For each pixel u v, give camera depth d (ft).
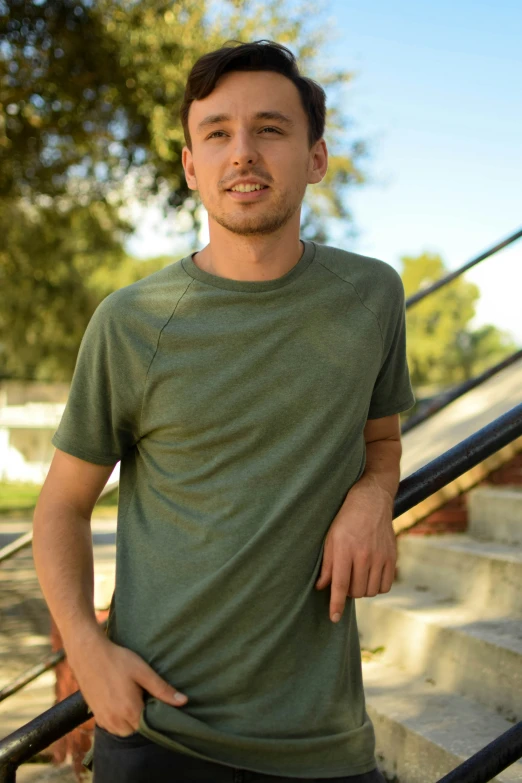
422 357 167.94
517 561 9.80
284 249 5.06
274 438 4.85
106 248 55.83
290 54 5.24
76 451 5.09
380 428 5.76
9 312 61.31
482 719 8.23
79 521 5.08
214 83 5.05
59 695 11.07
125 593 4.92
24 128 34.91
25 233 48.88
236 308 4.97
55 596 4.77
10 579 25.52
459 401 20.13
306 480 4.78
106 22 32.99
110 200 44.34
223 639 4.69
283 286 4.99
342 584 4.76
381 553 4.87
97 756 4.82
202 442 4.83
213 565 4.71
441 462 5.49
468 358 183.83
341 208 46.26
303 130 5.16
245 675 4.64
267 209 4.93
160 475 4.96
